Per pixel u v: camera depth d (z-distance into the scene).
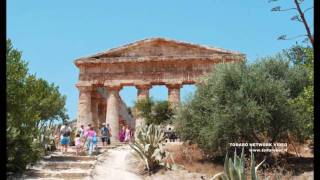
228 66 29.36
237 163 13.20
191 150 31.98
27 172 22.73
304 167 26.12
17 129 21.75
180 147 33.72
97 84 59.78
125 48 60.16
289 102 27.06
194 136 30.03
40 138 26.67
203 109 30.06
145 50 60.12
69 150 34.41
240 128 26.77
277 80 28.73
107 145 41.44
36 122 25.36
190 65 57.97
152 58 58.25
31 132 23.31
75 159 28.62
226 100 28.09
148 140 26.19
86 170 24.38
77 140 31.00
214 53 58.41
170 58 57.94
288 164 27.06
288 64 31.41
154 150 26.02
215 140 27.50
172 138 41.78
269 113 26.53
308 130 27.61
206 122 29.19
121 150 35.56
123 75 59.28
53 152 32.44
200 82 31.44
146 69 58.91
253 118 26.58
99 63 59.91
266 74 29.22
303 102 24.62
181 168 26.02
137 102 51.97
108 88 59.72
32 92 26.47
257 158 27.66
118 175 24.25
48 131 32.84
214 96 28.70
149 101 49.53
